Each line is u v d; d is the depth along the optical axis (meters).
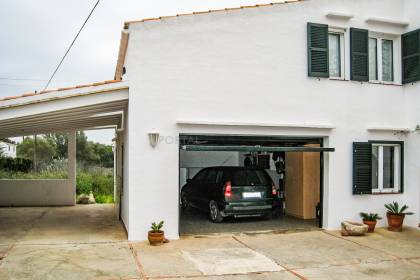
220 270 6.66
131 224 8.55
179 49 8.89
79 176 18.19
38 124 10.02
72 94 8.19
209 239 8.88
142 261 7.06
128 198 8.73
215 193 10.96
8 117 7.90
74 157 14.52
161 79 8.77
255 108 9.42
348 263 7.24
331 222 9.98
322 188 10.20
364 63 10.41
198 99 9.01
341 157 10.12
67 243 8.29
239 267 6.85
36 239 8.65
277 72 9.61
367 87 10.48
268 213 11.03
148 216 8.64
